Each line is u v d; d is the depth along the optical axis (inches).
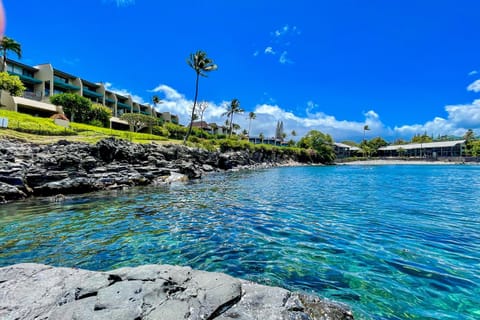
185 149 1300.4
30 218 331.9
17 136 837.8
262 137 3602.4
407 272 182.7
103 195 522.0
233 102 2768.2
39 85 1817.2
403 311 138.6
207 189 634.2
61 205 416.5
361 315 134.9
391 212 373.1
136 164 833.5
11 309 111.7
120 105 2319.1
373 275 178.7
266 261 202.8
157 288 126.2
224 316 111.2
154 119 1899.6
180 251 224.1
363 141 4057.6
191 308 113.0
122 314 105.7
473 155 2549.2
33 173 507.5
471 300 147.9
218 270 187.6
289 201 467.5
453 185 725.9
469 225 300.0
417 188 660.7
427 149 3075.8
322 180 905.5
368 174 1221.1
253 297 127.5
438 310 139.3
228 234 269.9
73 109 1552.7
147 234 269.4
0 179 454.3
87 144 756.6
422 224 305.7
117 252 220.8
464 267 189.2
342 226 299.1
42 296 121.7
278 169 1742.1
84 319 102.7
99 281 134.5
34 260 203.2
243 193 568.4
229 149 1932.8
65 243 241.4
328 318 118.4
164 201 461.1
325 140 2928.2
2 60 1664.6
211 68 1577.3
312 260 204.1
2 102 1327.5
